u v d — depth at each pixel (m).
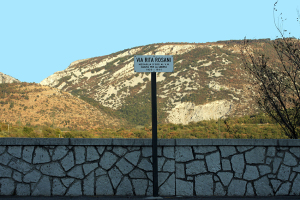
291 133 9.98
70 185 6.36
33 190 6.30
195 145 6.53
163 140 6.48
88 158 6.45
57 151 6.42
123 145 6.49
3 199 5.97
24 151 6.38
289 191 6.50
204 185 6.46
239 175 6.51
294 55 10.04
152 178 6.46
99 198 6.14
